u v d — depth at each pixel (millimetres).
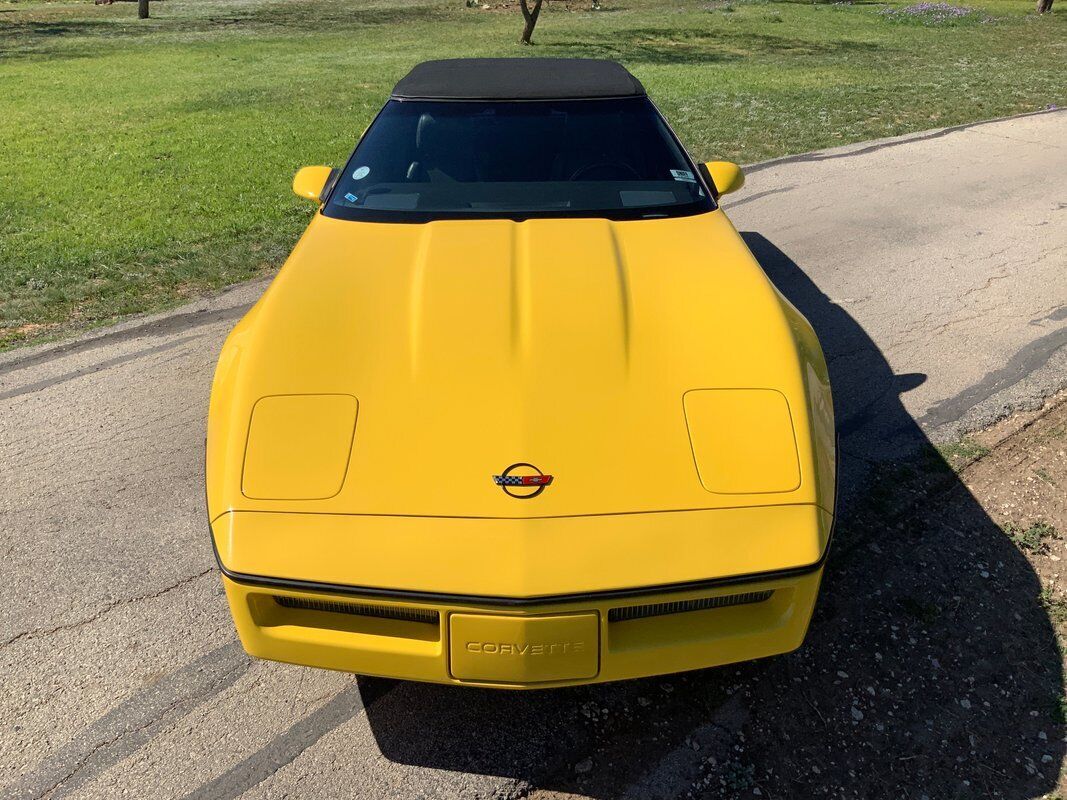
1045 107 10977
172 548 2996
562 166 3260
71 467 3469
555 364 2240
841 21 25375
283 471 2043
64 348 4508
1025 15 25516
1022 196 7109
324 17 29641
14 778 2160
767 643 2051
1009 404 3836
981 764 2186
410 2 35375
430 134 3391
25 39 23516
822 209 6840
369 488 2004
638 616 1993
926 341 4469
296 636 2012
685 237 2908
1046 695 2381
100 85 14961
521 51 18922
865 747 2244
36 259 5773
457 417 2117
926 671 2471
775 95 12156
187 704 2387
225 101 12961
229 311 4961
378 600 1905
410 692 2438
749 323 2424
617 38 21500
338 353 2314
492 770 2197
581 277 2564
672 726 2318
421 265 2676
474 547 1911
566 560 1899
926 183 7527
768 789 2135
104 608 2725
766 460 2068
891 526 3057
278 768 2197
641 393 2180
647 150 3367
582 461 2033
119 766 2199
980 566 2865
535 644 1918
